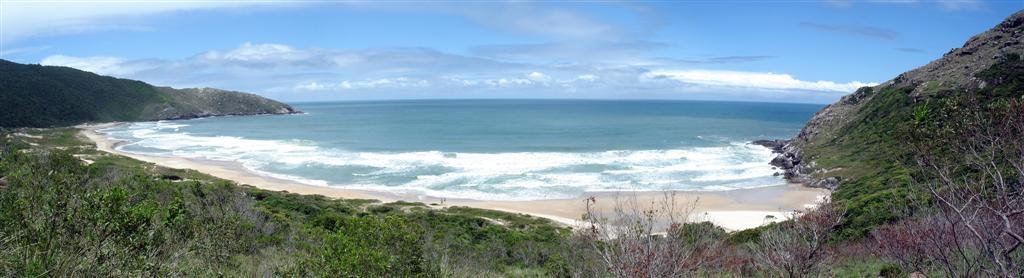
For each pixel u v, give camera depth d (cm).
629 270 852
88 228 674
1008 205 641
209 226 1194
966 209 744
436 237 2317
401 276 983
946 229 849
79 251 670
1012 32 6016
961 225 848
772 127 12681
